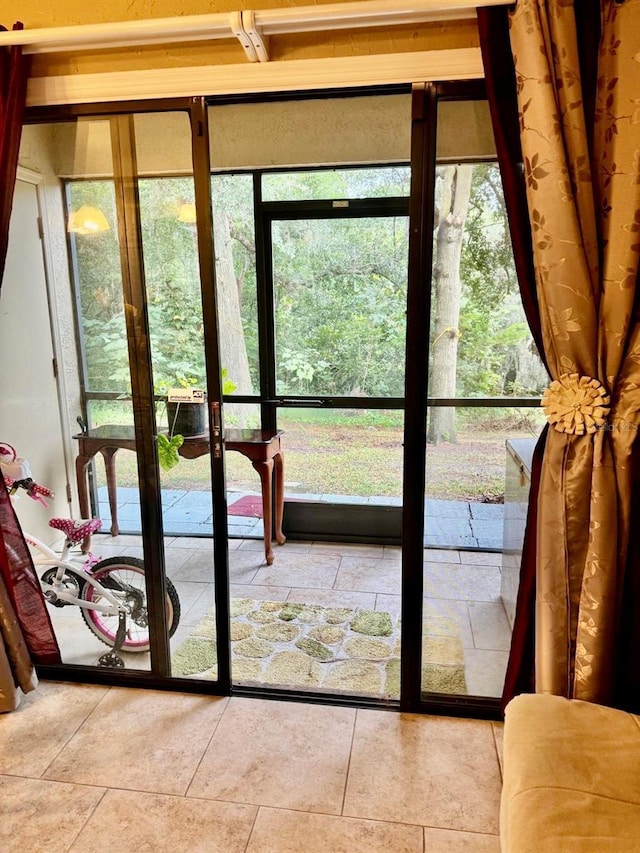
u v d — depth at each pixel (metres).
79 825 1.60
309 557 3.34
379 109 3.02
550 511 1.60
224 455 2.04
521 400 1.90
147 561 2.20
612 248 1.48
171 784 1.73
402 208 3.13
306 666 2.32
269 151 3.15
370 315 3.30
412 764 1.80
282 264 3.31
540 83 1.45
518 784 1.18
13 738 1.92
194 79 1.77
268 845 1.53
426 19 1.59
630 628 1.63
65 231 2.07
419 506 1.94
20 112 1.81
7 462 2.11
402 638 2.00
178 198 1.92
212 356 1.97
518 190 1.59
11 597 2.05
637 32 1.42
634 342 1.51
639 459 1.56
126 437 2.16
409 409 1.88
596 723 1.34
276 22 1.58
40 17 1.79
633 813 1.09
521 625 1.80
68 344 2.18
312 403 3.43
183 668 2.23
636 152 1.45
